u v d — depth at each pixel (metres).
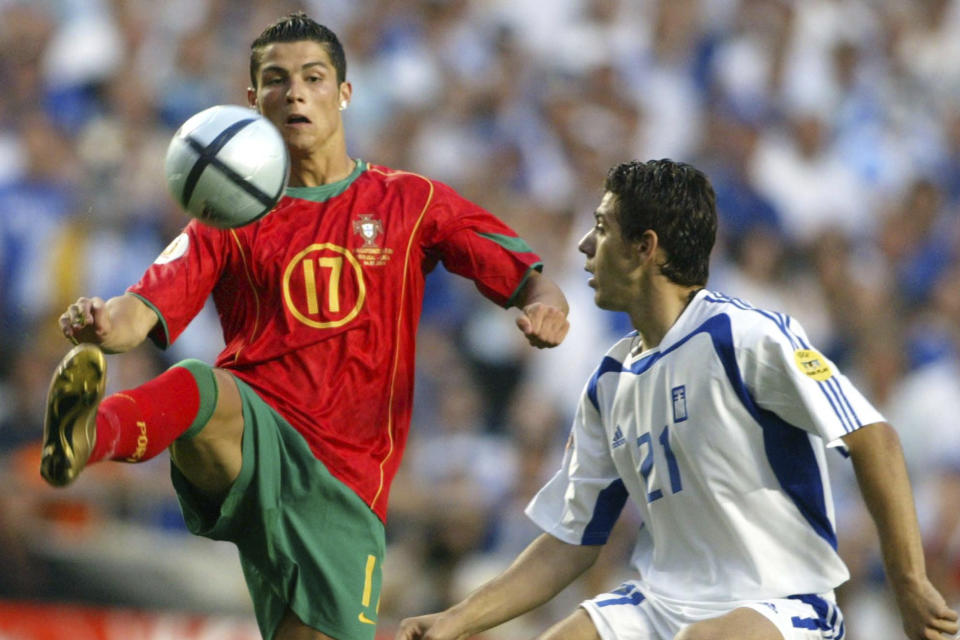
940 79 54.66
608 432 17.48
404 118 45.97
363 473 16.33
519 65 48.81
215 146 14.56
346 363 16.45
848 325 43.50
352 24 47.69
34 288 39.75
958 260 46.44
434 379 37.62
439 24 49.03
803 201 47.72
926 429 39.62
